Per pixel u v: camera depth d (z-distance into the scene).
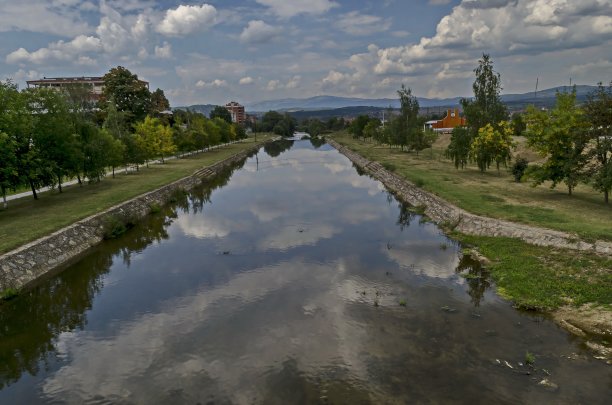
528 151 56.34
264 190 49.81
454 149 52.41
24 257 21.41
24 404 12.10
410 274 21.22
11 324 17.14
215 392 12.28
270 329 16.00
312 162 83.44
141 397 12.19
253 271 22.41
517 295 17.72
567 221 24.27
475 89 52.28
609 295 16.36
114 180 48.50
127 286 20.81
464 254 23.61
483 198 32.56
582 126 29.28
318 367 13.34
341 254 24.73
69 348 15.19
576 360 13.16
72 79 136.25
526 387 11.90
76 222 27.36
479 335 14.91
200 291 19.97
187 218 35.72
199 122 94.69
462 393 11.72
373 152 85.00
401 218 33.69
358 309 17.44
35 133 32.34
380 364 13.34
